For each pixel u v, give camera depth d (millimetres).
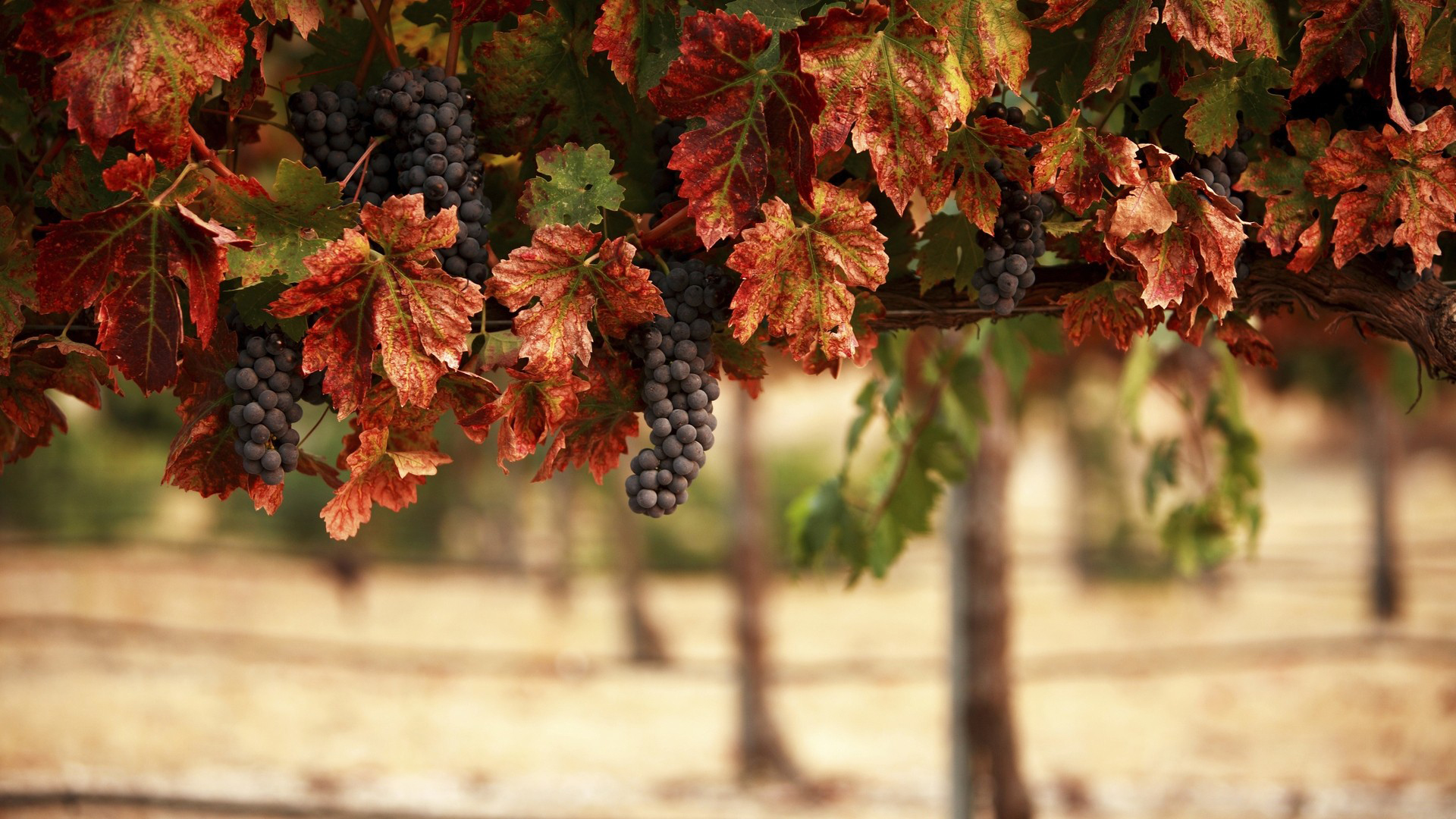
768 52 1776
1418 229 1945
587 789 11844
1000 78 1824
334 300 1675
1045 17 1818
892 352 4406
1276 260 2205
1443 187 1935
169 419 21578
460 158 1932
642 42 1853
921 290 2281
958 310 2320
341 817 10766
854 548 4562
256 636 18000
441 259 1921
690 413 1898
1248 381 12688
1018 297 2121
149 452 26297
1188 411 6145
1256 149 2051
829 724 14367
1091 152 1835
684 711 14969
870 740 13688
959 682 6941
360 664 16609
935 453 4414
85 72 1551
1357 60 1905
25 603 19297
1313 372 12852
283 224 1742
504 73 2037
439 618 20094
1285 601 19859
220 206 1715
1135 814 10742
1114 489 23234
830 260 1740
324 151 1971
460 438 20359
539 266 1735
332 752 12727
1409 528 27766
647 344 1852
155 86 1565
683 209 1925
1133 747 12797
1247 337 2287
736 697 12633
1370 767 11594
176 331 1678
